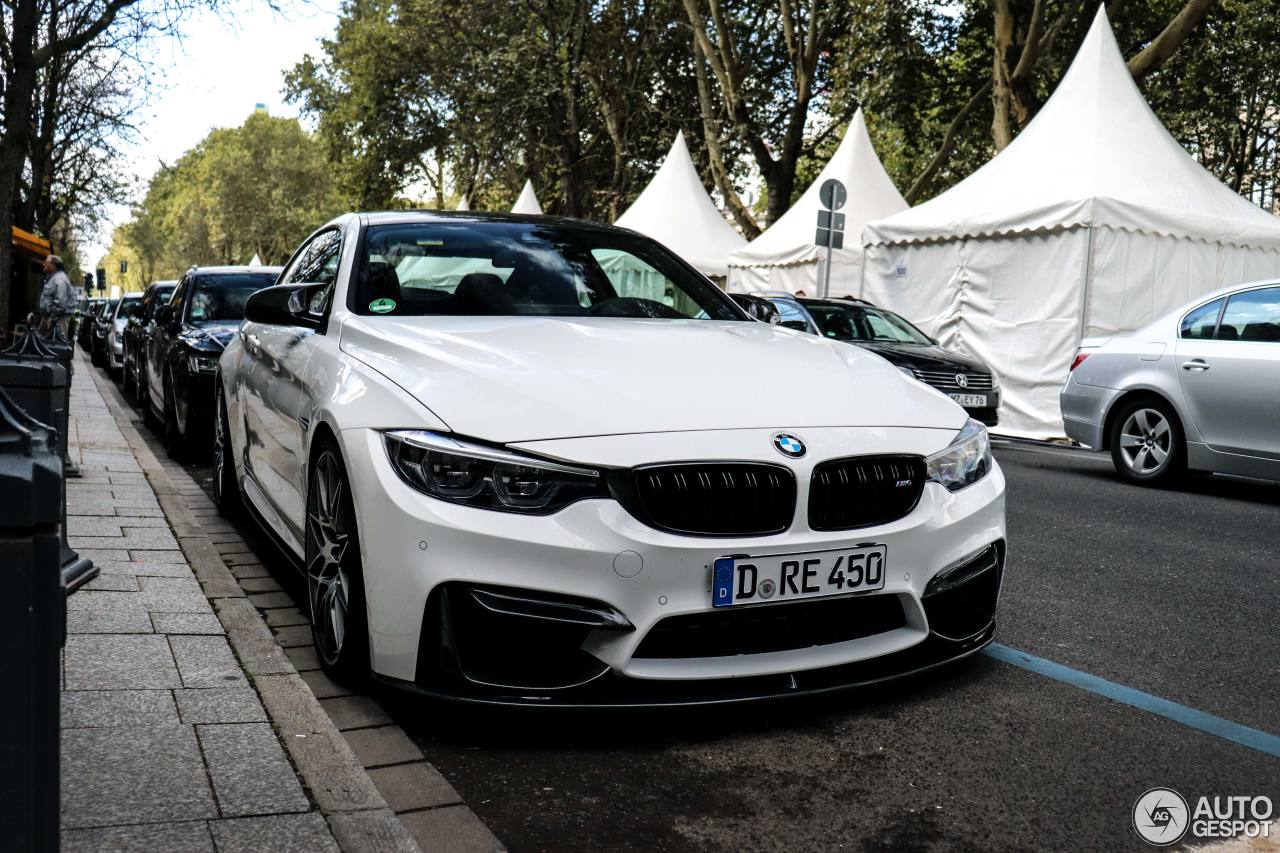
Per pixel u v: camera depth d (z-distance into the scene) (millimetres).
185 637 3277
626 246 4504
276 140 74750
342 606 3070
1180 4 22375
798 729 2893
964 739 2842
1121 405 8125
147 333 10766
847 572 2816
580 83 28953
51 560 1230
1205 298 7773
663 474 2680
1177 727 2961
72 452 7102
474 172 34000
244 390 4895
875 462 2914
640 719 2932
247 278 9258
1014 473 8539
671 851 2227
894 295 13148
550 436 2686
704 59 25312
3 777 1209
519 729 2850
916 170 31047
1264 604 4391
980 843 2279
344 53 35125
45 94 24547
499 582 2594
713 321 4062
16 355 4094
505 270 4023
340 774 2383
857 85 22703
